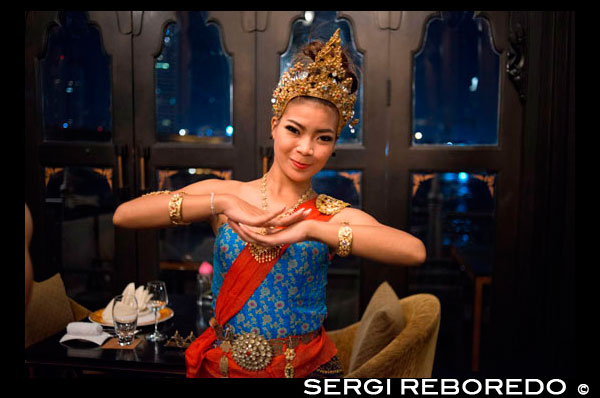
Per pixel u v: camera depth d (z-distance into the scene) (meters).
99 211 3.35
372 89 3.01
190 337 1.93
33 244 3.24
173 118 3.23
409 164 3.02
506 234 2.98
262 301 1.15
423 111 3.91
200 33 3.63
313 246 1.16
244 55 3.06
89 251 3.36
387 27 2.97
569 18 2.79
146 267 3.25
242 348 1.15
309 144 1.11
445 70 3.29
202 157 3.14
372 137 3.03
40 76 3.19
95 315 2.22
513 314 2.99
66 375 2.58
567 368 2.89
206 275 2.49
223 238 1.18
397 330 1.89
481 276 3.07
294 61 1.16
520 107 2.92
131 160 3.17
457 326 3.55
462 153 2.98
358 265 3.21
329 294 3.25
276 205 1.21
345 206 1.23
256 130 3.08
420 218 3.62
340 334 2.43
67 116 3.24
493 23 2.91
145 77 3.13
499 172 2.97
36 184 3.21
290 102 1.12
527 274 2.94
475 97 3.14
